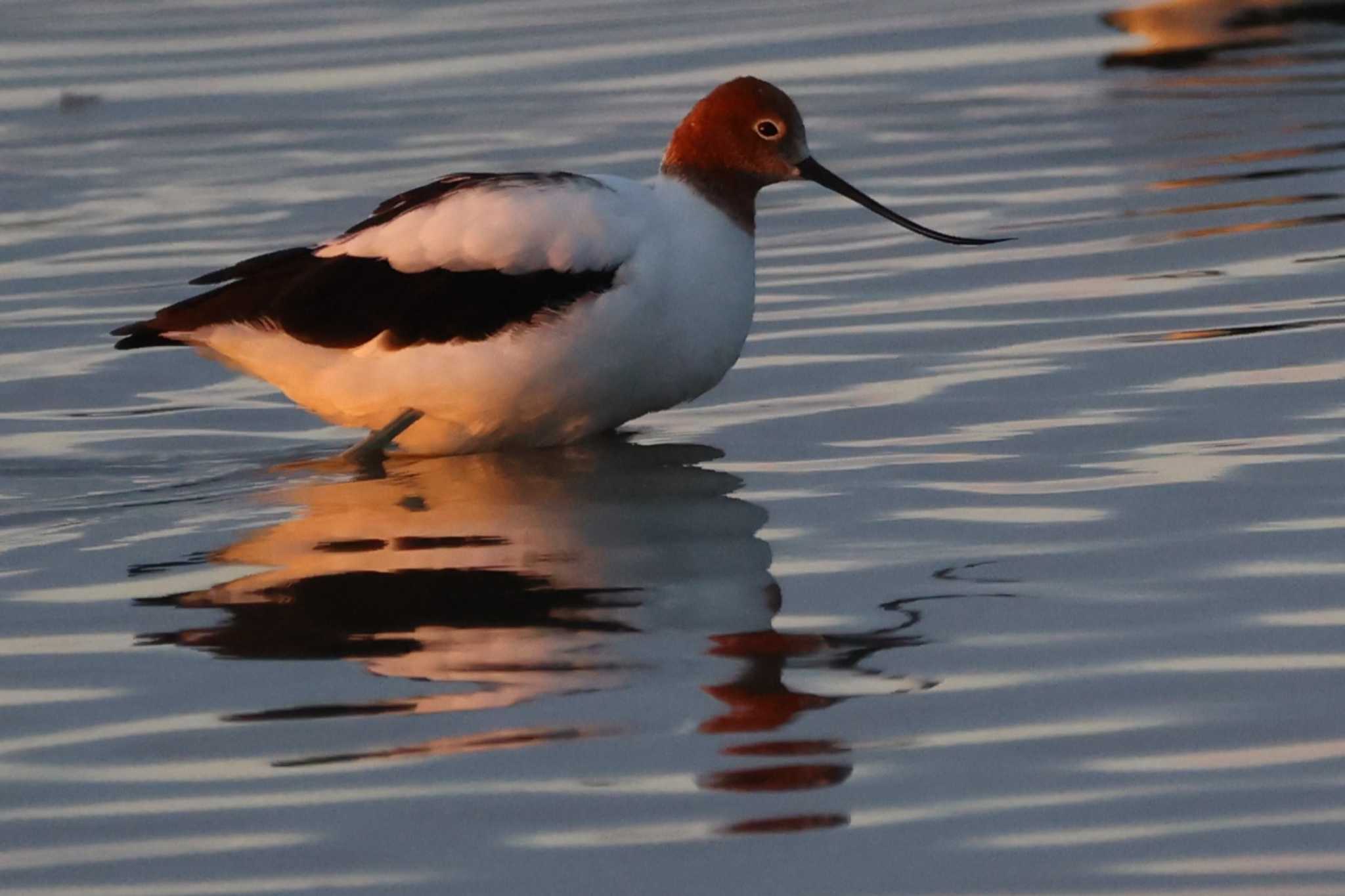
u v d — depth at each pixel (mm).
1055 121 20703
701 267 12898
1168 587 10023
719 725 8727
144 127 21812
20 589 10617
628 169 19344
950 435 12602
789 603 10062
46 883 7664
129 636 9914
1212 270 15719
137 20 26703
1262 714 8641
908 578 10305
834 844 7746
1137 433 12375
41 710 9109
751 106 13250
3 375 14625
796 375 14055
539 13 26531
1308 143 19188
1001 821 7879
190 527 11562
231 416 13750
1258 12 24500
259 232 18031
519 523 11414
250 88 23234
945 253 16781
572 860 7695
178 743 8742
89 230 18344
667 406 13141
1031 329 14656
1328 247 16047
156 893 7578
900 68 23141
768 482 11977
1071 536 10773
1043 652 9359
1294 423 12328
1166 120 20406
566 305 12453
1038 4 25625
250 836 7945
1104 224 17188
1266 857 7547
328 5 27219
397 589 10398
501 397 12594
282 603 10266
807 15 25781
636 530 11211
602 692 9102
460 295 12477
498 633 9773
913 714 8789
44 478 12523
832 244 17328
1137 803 7973
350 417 12914
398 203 12914
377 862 7734
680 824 7926
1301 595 9844
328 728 8828
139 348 13500
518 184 12734
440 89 22891
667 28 25391
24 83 23797
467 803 8133
